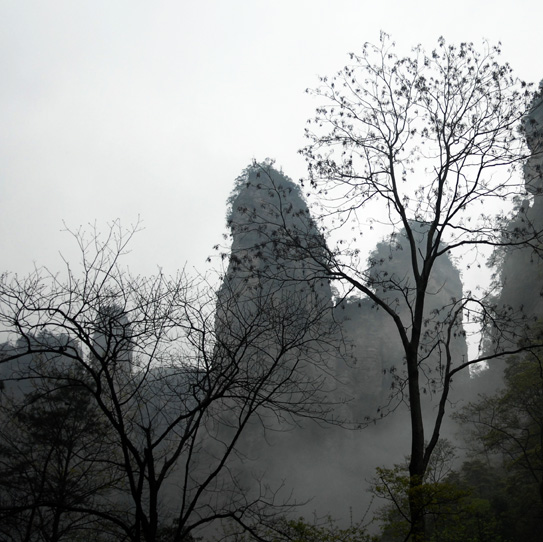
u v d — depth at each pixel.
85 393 16.80
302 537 13.05
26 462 16.31
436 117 17.02
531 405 37.91
